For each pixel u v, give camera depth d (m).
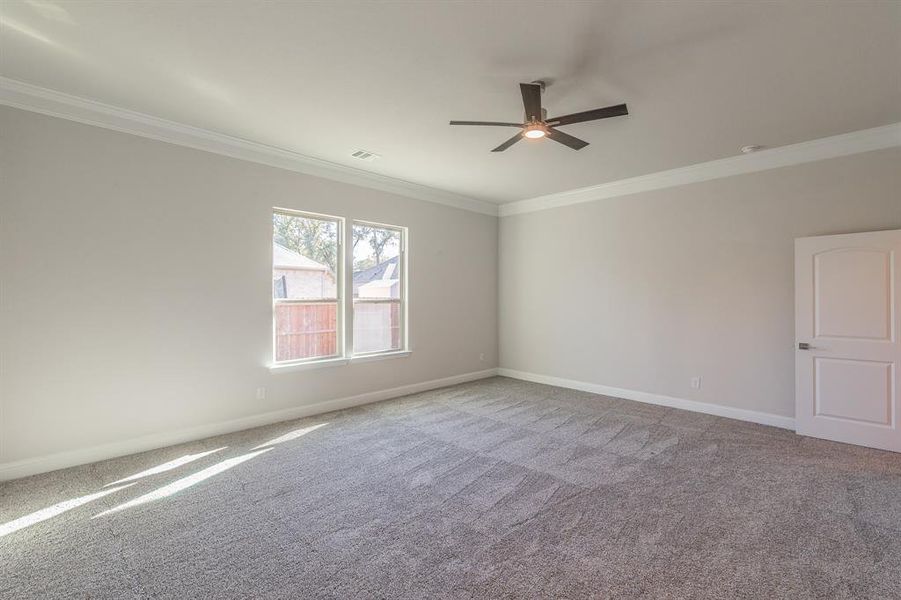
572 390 5.76
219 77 2.87
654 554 2.14
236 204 4.06
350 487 2.89
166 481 2.97
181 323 3.74
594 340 5.62
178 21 2.27
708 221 4.63
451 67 2.72
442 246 5.97
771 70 2.72
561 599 1.82
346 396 4.92
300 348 4.59
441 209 5.96
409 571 2.01
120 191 3.43
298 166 4.48
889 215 3.63
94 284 3.32
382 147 4.15
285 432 4.03
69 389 3.22
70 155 3.21
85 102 3.21
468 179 5.27
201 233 3.85
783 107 3.25
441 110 3.34
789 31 2.31
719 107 3.25
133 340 3.50
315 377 4.65
